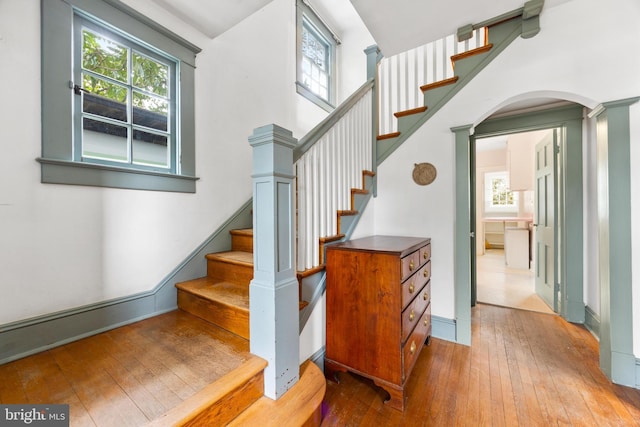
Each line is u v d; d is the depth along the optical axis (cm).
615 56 159
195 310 162
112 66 151
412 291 161
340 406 142
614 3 159
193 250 188
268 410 107
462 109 209
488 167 639
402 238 211
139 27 158
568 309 245
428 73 264
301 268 152
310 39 341
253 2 163
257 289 119
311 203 161
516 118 264
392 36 202
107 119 150
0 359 113
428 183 224
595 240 220
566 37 171
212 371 109
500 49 192
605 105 160
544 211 294
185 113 183
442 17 182
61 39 131
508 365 176
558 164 260
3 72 115
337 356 161
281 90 274
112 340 134
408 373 150
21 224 120
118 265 151
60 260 130
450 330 211
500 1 168
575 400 143
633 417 131
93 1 139
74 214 135
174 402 91
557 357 185
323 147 174
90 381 102
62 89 131
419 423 129
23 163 120
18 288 119
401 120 237
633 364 153
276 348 114
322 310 168
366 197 230
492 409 137
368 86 234
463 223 208
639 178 153
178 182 179
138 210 159
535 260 329
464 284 206
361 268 152
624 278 155
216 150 204
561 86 173
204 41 197
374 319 148
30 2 122
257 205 119
